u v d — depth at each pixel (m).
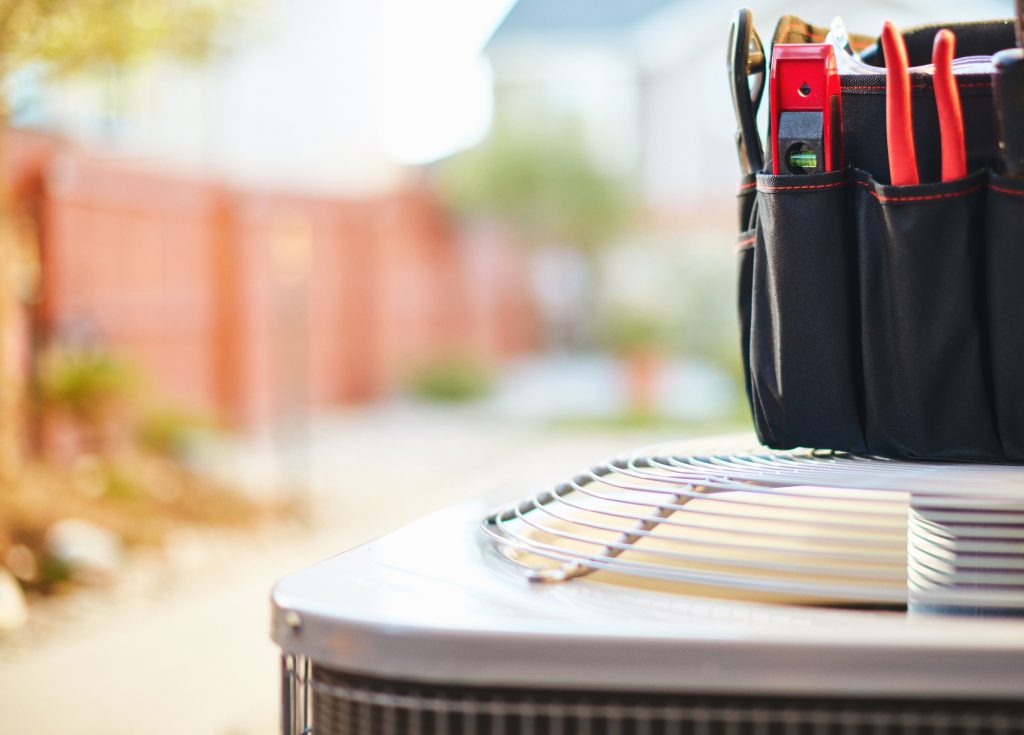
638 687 0.90
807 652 0.87
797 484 1.19
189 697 3.70
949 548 1.09
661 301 16.95
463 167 18.45
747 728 0.89
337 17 15.12
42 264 8.49
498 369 17.45
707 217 19.08
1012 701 0.86
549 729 0.92
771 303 1.34
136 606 4.91
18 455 6.29
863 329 1.30
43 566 5.21
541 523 1.30
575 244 18.95
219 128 11.92
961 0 18.64
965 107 1.27
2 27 5.32
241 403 11.95
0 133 6.14
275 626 1.04
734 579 1.01
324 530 6.83
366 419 13.58
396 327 16.34
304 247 12.34
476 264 18.89
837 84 1.31
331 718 0.99
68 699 3.68
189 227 11.16
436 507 7.70
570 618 0.96
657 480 1.28
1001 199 1.21
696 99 21.72
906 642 0.87
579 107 20.11
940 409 1.28
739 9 1.42
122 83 9.34
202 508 6.81
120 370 7.79
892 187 1.24
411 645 0.94
